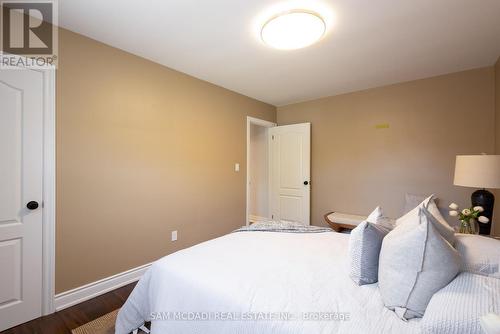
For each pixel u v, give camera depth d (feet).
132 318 4.94
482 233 6.56
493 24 6.42
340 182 12.55
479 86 9.21
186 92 9.82
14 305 5.79
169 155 9.18
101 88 7.31
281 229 6.98
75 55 6.78
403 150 10.79
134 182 8.12
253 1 5.57
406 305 3.11
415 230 3.22
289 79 10.50
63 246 6.55
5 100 5.67
